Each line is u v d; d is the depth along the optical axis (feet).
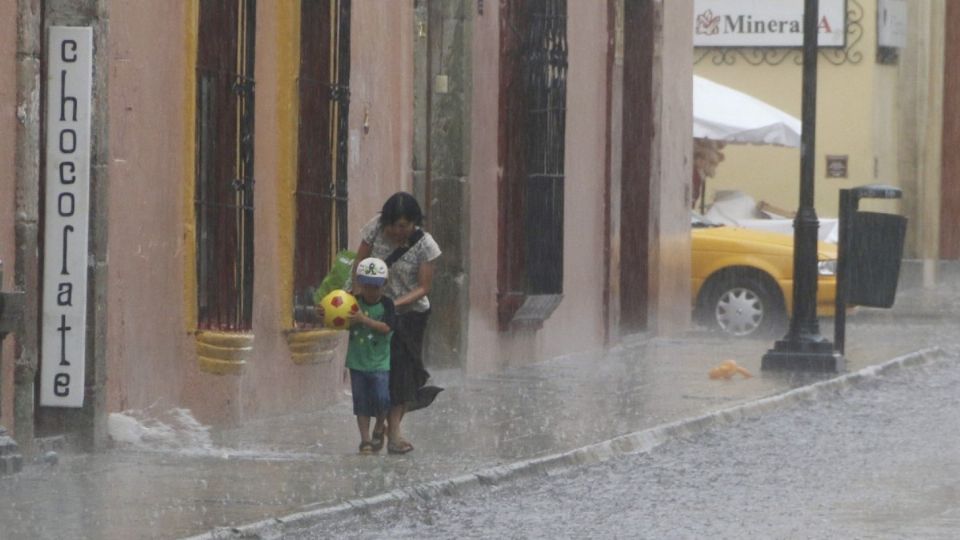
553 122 148.77
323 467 91.86
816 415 122.52
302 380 117.80
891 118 263.90
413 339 97.91
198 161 104.01
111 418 96.68
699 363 153.17
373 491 84.43
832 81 251.60
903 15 264.11
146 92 99.09
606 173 167.63
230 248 106.01
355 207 124.06
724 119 220.23
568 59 157.28
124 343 97.81
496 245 144.97
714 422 116.06
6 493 81.82
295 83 114.21
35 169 89.97
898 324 199.31
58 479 85.92
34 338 90.17
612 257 168.25
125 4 96.63
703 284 187.62
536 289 148.36
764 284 185.26
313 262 117.60
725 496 88.53
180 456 94.38
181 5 102.37
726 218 220.02
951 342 176.35
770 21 251.39
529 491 89.97
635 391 130.52
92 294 93.40
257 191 110.93
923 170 282.97
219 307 106.11
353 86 123.13
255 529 74.95
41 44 91.71
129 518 76.07
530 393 128.77
